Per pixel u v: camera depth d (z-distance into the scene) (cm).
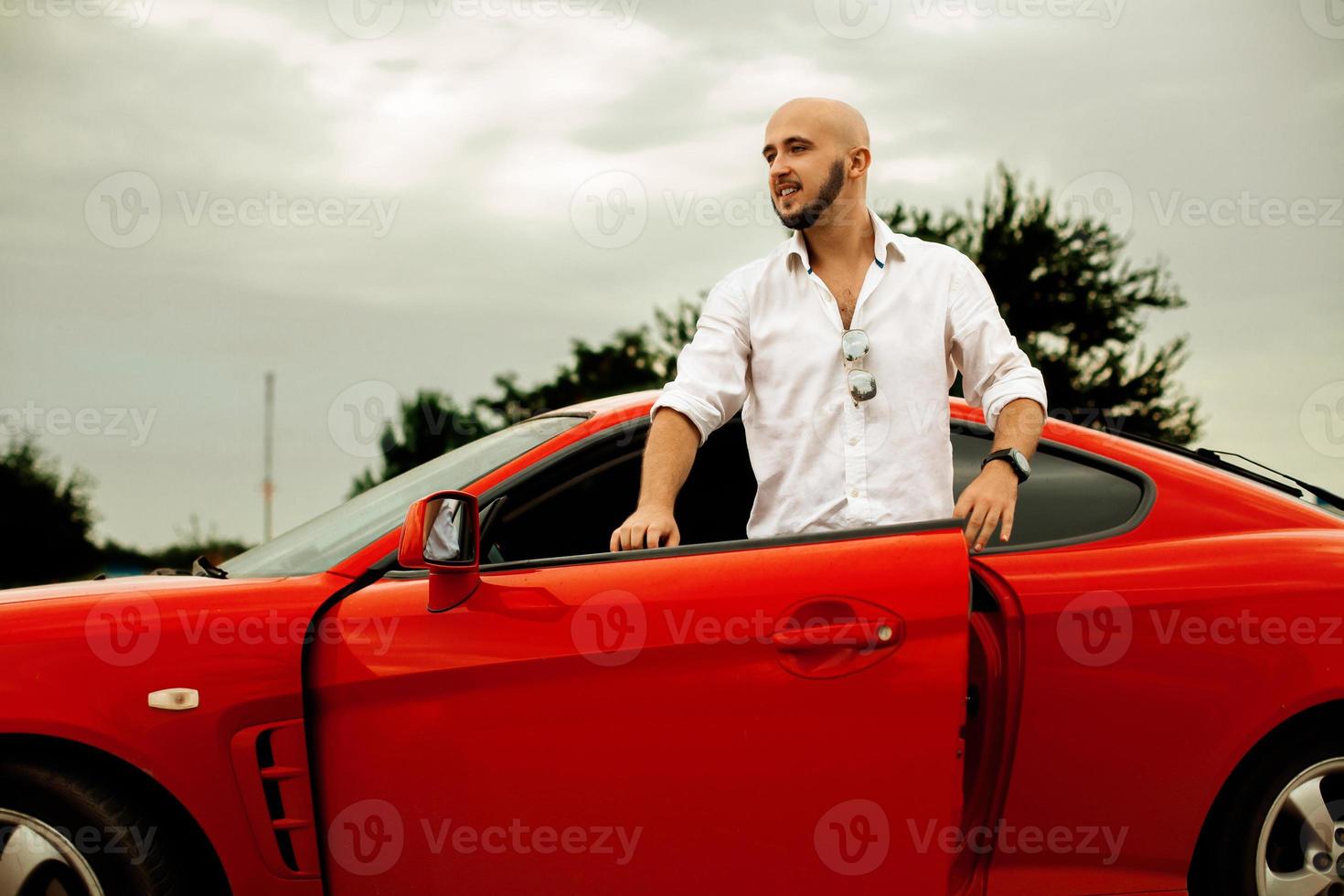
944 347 242
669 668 217
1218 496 252
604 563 228
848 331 239
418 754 220
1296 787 240
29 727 211
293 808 222
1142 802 231
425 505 214
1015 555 239
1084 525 247
